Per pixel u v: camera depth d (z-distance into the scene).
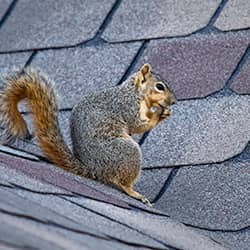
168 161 14.52
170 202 13.85
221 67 15.73
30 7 18.39
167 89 13.25
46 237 8.37
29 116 15.59
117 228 10.12
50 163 13.23
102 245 8.93
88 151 13.05
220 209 13.60
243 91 15.25
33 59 17.22
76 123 13.23
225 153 14.38
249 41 16.06
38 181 11.17
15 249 7.59
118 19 17.33
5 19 18.33
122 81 16.19
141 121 13.13
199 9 16.91
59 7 18.11
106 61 16.62
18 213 8.68
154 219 11.65
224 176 14.03
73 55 16.98
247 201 13.64
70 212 10.02
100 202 11.32
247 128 14.67
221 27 16.42
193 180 14.11
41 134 13.11
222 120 14.88
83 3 17.97
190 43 16.28
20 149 13.99
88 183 12.57
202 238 11.74
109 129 13.03
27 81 13.20
